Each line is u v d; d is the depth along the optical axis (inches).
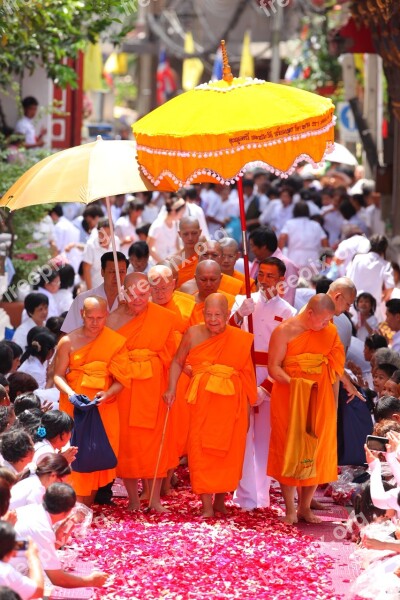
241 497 832.3
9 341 902.4
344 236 1407.5
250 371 794.8
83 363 789.9
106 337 791.1
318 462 790.5
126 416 804.0
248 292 832.3
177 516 796.0
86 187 786.8
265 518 802.2
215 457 785.6
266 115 744.3
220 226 1872.5
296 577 667.4
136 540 723.4
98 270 1236.5
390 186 1840.6
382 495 648.4
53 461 629.9
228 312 796.0
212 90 780.0
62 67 1401.3
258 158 743.7
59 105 1887.3
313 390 787.4
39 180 800.9
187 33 3511.3
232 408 785.6
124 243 1347.2
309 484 785.6
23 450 640.4
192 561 685.9
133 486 812.6
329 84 2647.6
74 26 1358.3
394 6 1302.9
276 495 889.5
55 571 586.2
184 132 743.7
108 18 1375.5
